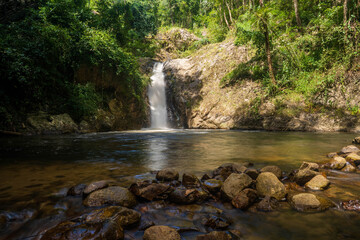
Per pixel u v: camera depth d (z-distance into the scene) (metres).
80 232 1.23
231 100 13.82
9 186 2.15
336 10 10.83
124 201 1.70
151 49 23.19
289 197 1.86
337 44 10.57
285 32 13.09
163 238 1.20
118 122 12.02
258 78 13.26
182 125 16.53
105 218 1.38
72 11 11.13
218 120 13.77
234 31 17.73
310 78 10.81
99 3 14.86
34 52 7.83
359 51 9.52
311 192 2.03
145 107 15.63
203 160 3.55
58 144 5.52
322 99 10.02
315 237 1.28
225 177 2.44
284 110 10.89
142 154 4.14
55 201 1.78
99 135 8.39
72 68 9.78
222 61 16.20
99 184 1.95
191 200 1.79
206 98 15.41
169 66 19.67
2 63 6.90
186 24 36.88
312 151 4.43
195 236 1.31
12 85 7.18
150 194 1.85
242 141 6.43
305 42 11.79
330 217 1.54
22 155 3.90
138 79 14.26
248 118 12.24
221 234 1.26
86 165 3.14
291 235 1.31
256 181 2.12
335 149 4.65
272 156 3.90
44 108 8.45
